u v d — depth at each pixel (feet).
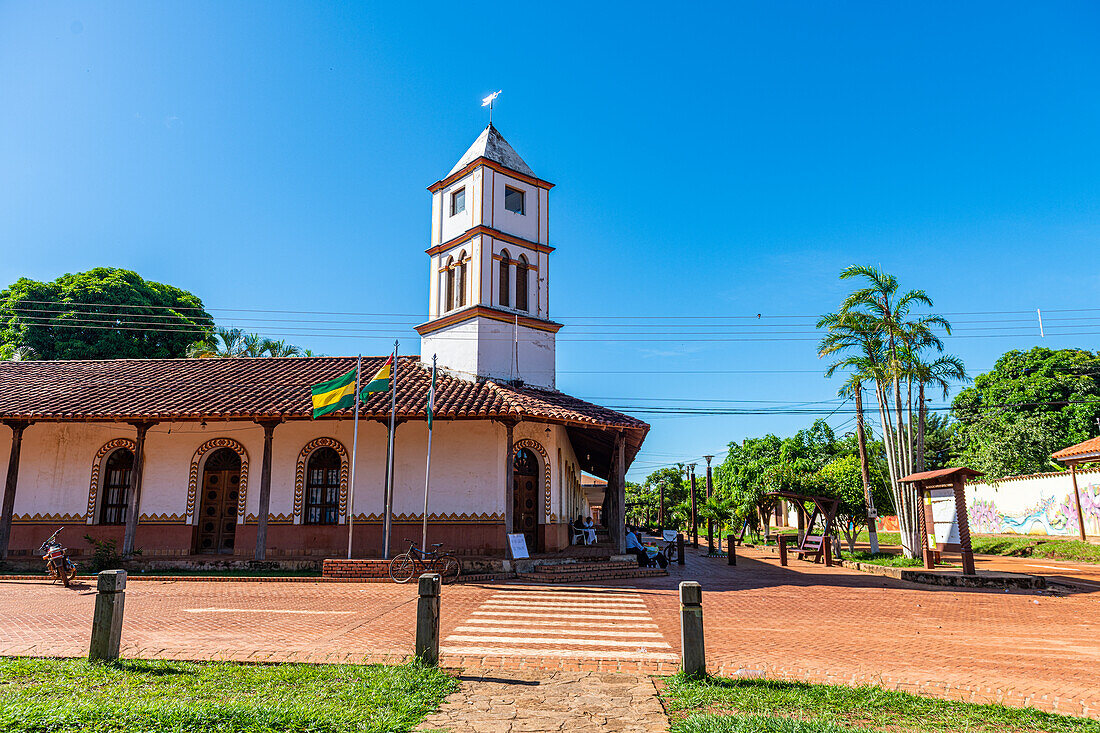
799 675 25.38
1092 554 82.74
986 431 148.15
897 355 81.35
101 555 58.44
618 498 65.98
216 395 64.64
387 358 78.48
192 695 20.11
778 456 196.24
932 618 39.86
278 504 65.46
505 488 61.93
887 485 108.47
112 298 131.54
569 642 30.83
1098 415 139.13
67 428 67.77
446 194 80.64
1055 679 25.34
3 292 131.95
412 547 53.16
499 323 73.67
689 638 23.82
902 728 19.07
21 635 30.42
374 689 21.12
